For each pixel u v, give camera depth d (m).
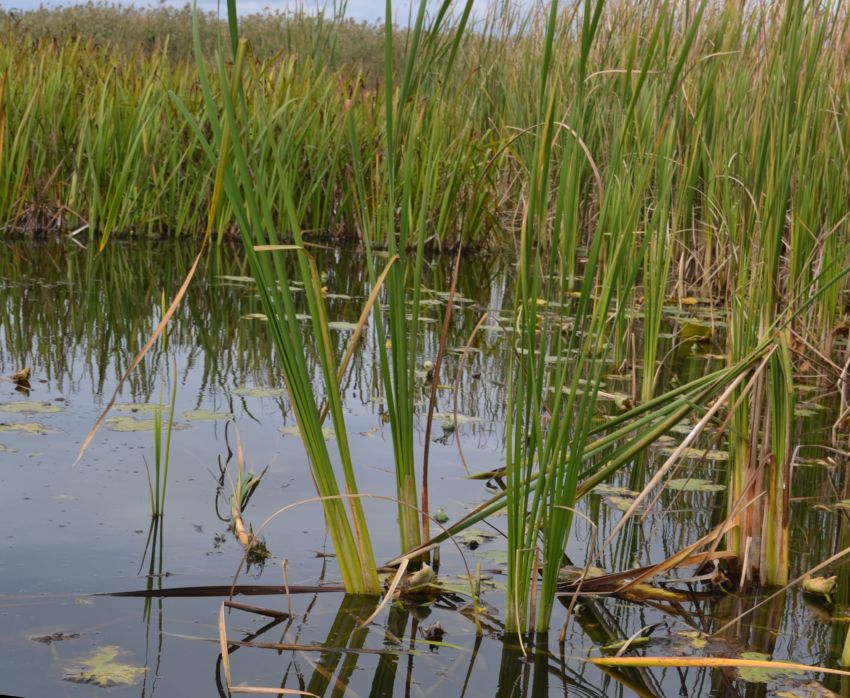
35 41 8.88
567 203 2.15
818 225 4.45
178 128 7.76
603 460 2.31
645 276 4.06
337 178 8.28
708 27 5.01
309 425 2.15
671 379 4.34
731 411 2.43
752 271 2.76
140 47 8.84
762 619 2.21
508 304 6.03
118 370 4.00
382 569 2.34
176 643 1.93
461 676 1.88
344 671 1.87
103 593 2.13
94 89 7.77
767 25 4.58
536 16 8.45
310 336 4.85
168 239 7.92
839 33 4.21
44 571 2.21
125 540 2.41
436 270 7.18
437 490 2.89
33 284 5.77
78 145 7.88
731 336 2.92
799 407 4.04
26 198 7.66
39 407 3.41
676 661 1.90
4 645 1.88
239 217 2.04
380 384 4.05
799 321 4.64
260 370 4.12
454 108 7.73
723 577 2.41
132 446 3.10
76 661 1.83
